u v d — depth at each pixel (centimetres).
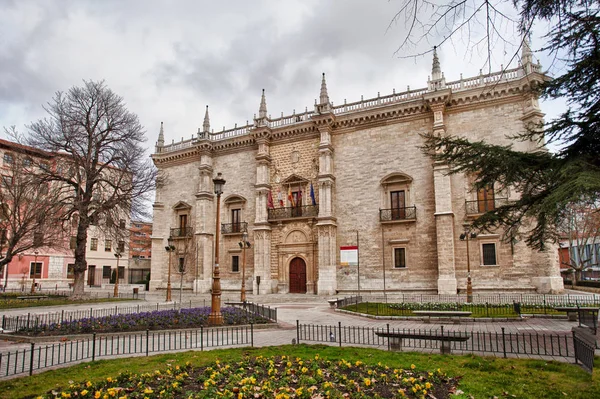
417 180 3872
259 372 980
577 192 973
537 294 3136
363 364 1062
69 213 3716
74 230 6272
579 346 1089
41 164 3878
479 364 1100
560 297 2884
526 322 1975
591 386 907
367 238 4000
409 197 3878
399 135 4034
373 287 3884
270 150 4688
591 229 5175
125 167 3847
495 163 1329
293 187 4491
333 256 4028
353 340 1580
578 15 906
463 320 2038
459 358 1194
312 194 4278
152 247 5350
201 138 5206
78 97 3794
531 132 1366
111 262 7175
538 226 1439
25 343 1573
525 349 1303
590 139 1184
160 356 1254
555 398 840
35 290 4934
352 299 3055
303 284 4303
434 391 851
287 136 4591
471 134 3684
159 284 5259
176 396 816
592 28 969
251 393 810
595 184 958
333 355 1248
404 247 3834
